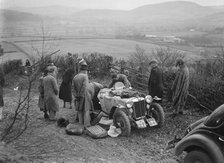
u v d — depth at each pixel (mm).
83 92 8883
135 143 7965
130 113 8609
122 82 10133
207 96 10508
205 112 10375
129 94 8883
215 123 5836
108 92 9562
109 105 9133
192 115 10180
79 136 8344
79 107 9016
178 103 9938
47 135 8047
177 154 6223
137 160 6844
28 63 17547
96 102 10328
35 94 13594
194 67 13750
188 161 6062
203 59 14602
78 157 6570
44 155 6363
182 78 9766
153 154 7277
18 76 17891
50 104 9711
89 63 18969
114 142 7980
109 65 18672
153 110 9203
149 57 17562
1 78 9344
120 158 6887
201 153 5855
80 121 9211
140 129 9047
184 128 9047
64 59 18938
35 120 9695
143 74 14797
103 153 7121
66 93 11609
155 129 9008
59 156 6457
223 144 5664
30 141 7332
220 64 13000
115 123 8734
